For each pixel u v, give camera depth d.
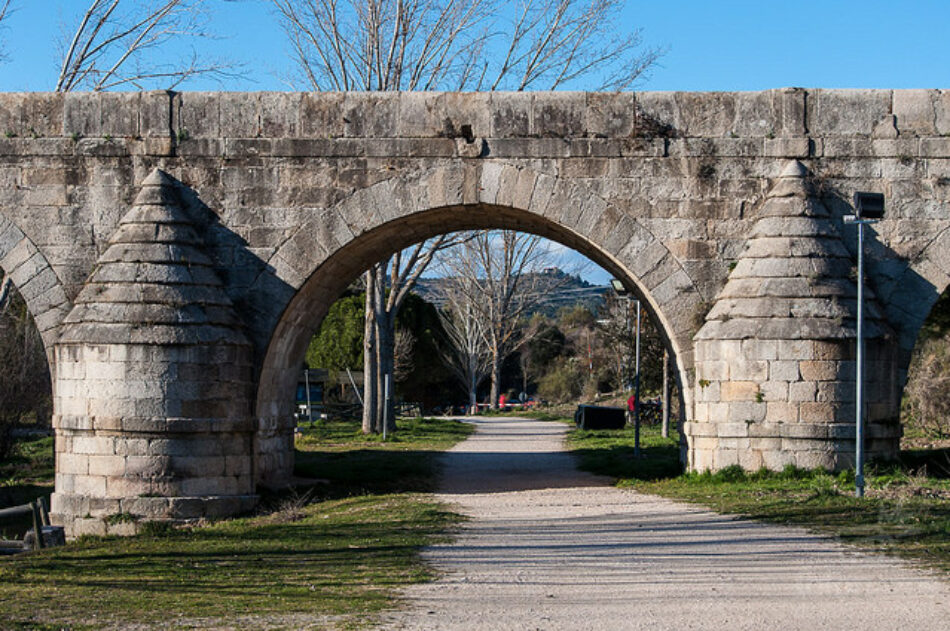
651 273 19.73
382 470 24.41
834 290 18.73
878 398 18.80
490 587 10.61
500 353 71.38
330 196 20.06
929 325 25.28
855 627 8.82
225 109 20.22
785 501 16.05
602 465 25.52
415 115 20.05
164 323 18.62
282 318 20.03
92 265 20.20
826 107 19.73
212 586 11.10
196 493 18.61
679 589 10.37
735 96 19.83
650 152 19.81
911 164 19.61
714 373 19.03
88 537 17.58
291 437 22.64
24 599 10.39
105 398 18.53
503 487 21.28
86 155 20.31
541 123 19.94
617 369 72.19
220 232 20.08
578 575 11.17
